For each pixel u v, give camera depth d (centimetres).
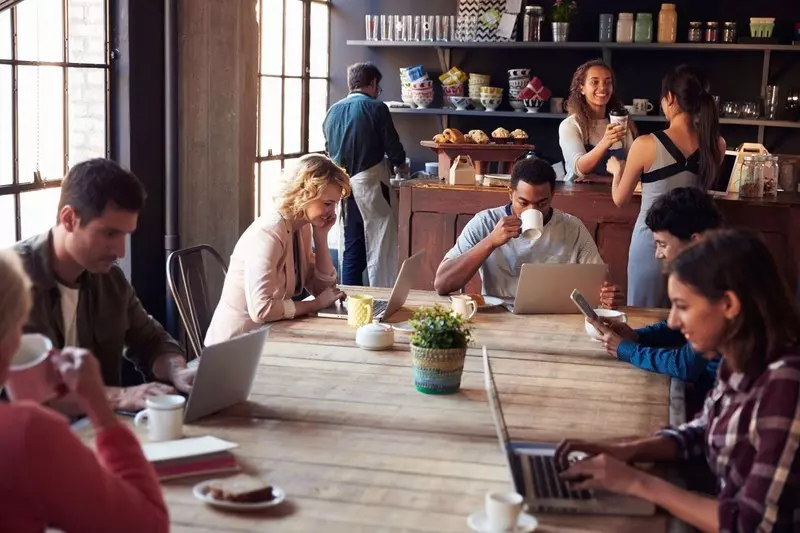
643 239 429
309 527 167
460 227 510
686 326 173
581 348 298
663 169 422
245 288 328
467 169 515
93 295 258
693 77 418
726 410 179
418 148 758
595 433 223
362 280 683
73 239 237
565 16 698
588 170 507
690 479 200
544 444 210
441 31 721
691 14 700
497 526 165
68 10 405
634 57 715
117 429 153
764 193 477
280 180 341
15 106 377
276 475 190
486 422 228
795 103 664
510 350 297
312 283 363
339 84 757
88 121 422
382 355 286
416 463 200
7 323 138
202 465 190
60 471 132
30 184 390
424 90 719
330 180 337
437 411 236
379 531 166
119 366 271
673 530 171
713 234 172
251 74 474
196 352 360
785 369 165
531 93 706
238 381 231
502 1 715
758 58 692
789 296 169
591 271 345
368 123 611
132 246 446
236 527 166
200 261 372
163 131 464
